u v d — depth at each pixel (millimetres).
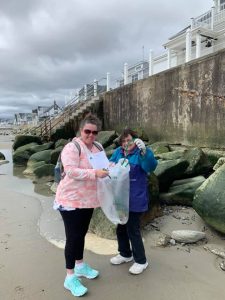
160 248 2873
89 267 2410
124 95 9445
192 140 6535
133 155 2365
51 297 2166
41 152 8102
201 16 10938
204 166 4668
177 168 4172
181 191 3869
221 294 2176
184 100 6738
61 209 2168
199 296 2156
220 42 9133
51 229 3480
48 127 12570
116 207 2314
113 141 8156
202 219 3262
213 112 5922
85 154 2184
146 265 2480
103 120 10984
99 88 13023
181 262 2613
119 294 2186
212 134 5965
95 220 3197
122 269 2506
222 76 5680
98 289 2248
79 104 12211
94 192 2211
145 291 2219
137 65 11594
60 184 2199
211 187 3105
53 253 2859
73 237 2203
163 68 10703
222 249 2781
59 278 2410
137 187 2342
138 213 2367
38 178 6805
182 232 2984
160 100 7637
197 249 2842
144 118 8398
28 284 2336
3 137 29797
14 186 6066
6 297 2174
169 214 3656
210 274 2434
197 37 8094
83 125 2201
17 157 9438
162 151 6230
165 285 2285
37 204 4609
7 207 4461
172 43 10422
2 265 2643
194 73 6402
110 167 2328
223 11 9953
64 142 9836
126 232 2520
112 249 2861
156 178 3680
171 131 7242
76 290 2180
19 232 3408
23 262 2689
